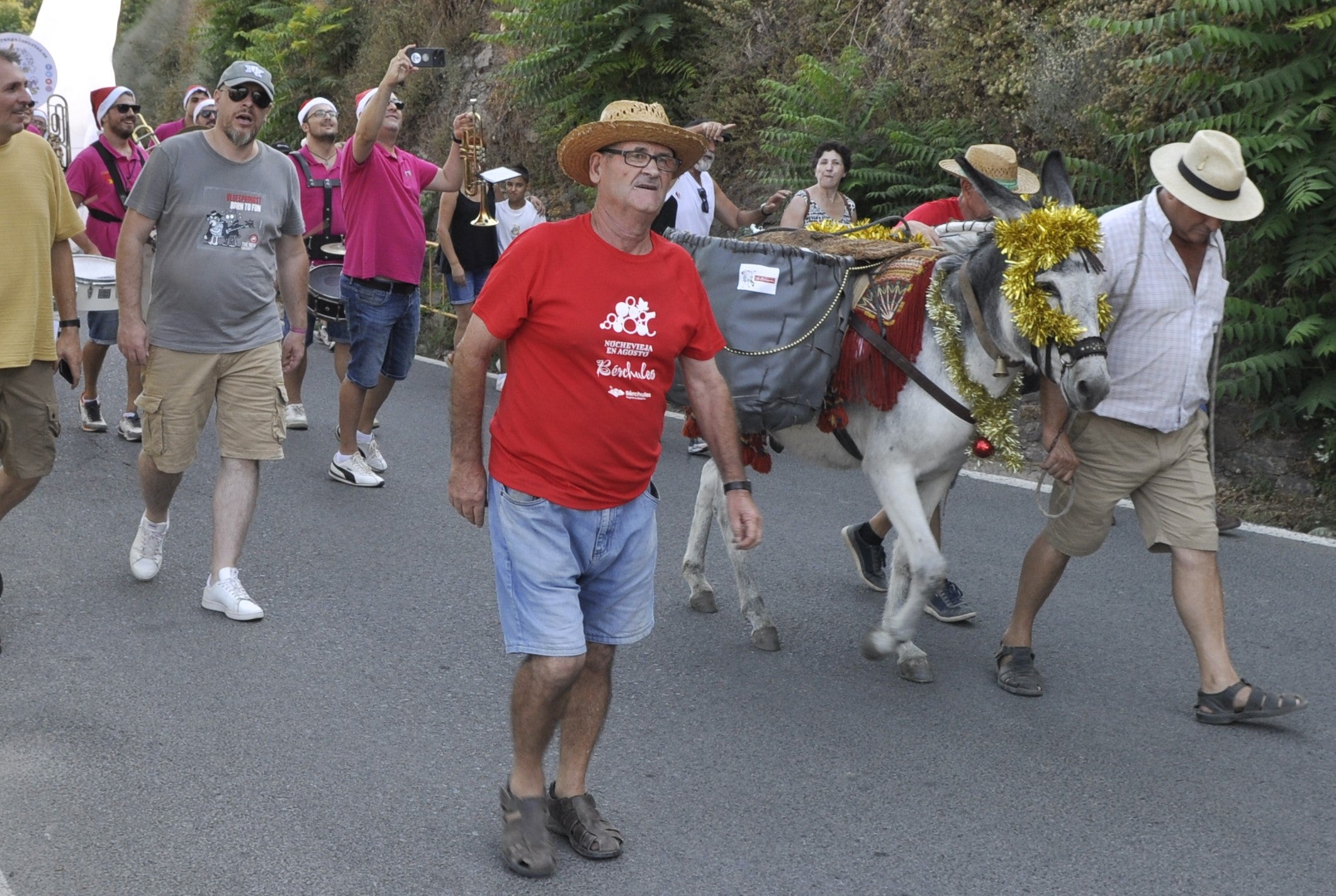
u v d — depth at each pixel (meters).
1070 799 4.13
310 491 7.34
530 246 3.34
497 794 4.02
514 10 14.32
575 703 3.69
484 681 4.89
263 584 5.82
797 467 8.30
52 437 5.09
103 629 5.20
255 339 5.39
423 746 4.33
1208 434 6.23
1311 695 4.99
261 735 4.35
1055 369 4.37
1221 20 8.32
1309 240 7.91
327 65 19.73
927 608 5.79
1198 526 4.72
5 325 4.84
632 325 3.35
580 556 3.50
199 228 5.22
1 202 4.80
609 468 3.43
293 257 5.64
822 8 12.11
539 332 3.35
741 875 3.63
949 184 10.25
